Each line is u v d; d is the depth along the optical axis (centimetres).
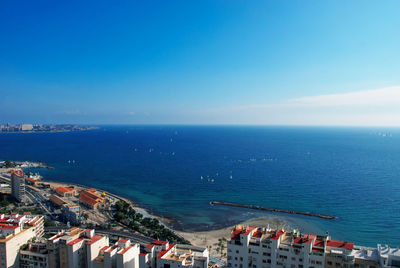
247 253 12338
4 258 12256
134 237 19100
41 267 12500
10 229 13000
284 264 11781
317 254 11350
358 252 11519
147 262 11856
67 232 13150
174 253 12081
